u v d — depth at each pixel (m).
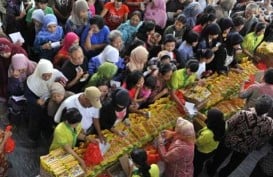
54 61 6.19
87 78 5.84
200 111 6.11
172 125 5.73
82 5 6.59
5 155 5.09
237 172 6.08
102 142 5.12
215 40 6.72
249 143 5.15
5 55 5.77
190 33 6.53
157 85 5.91
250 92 5.91
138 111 5.68
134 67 5.96
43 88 5.45
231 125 5.18
